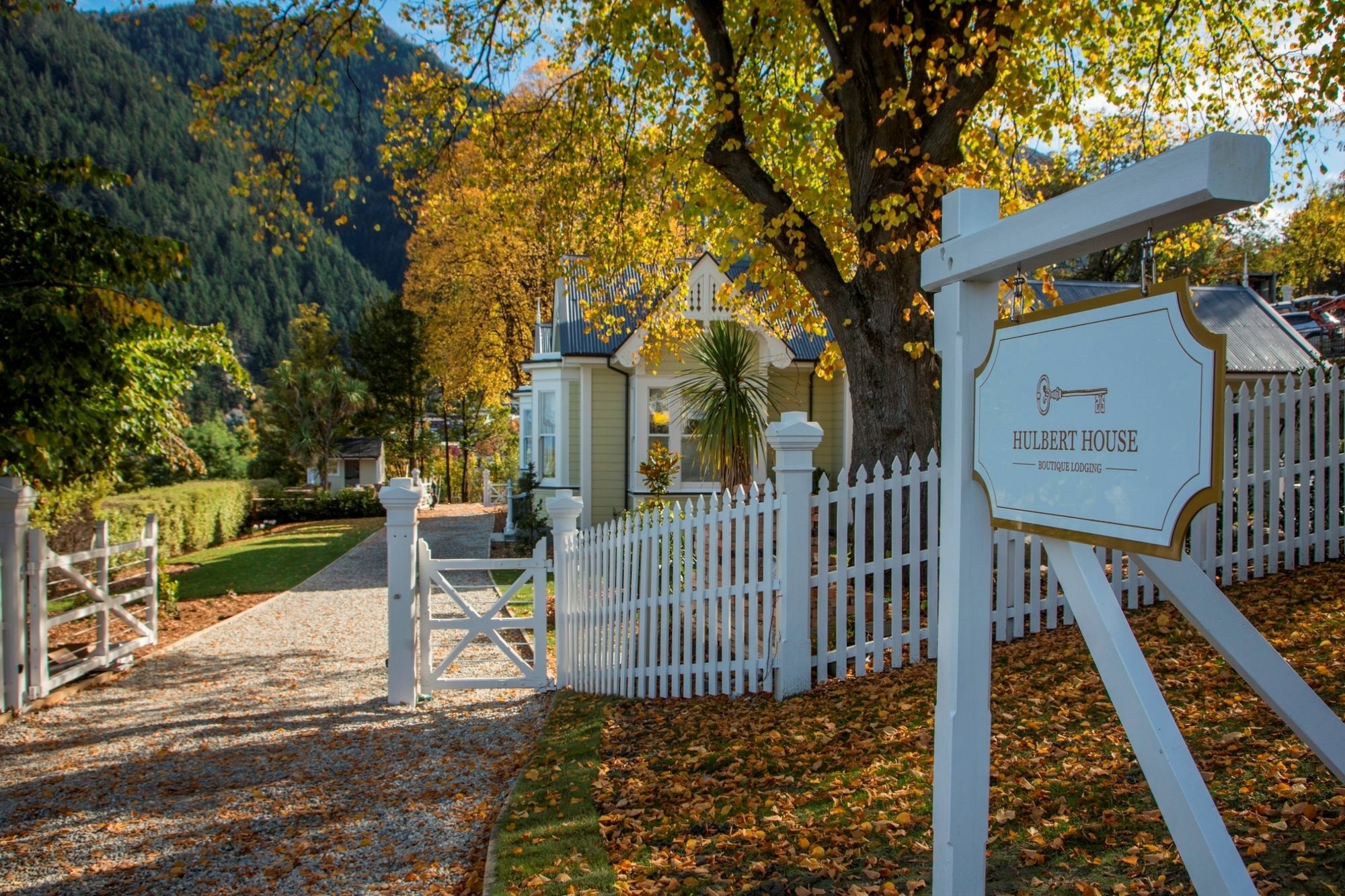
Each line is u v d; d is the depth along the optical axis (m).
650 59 7.73
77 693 7.71
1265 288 23.81
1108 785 3.76
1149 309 1.80
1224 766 3.73
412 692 7.17
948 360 2.68
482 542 19.39
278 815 4.88
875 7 7.19
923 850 3.47
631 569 6.80
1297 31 7.25
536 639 7.59
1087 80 9.45
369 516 29.56
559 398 16.92
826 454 17.06
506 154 10.17
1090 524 2.01
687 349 15.35
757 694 6.21
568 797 4.70
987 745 2.56
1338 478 6.79
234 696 7.56
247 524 26.53
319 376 36.19
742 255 8.19
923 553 6.31
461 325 30.83
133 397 9.12
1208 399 1.62
